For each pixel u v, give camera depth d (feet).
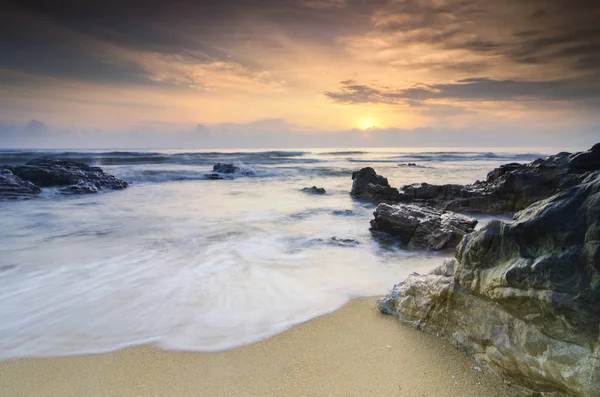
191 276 26.14
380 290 23.86
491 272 13.79
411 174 116.47
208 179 101.76
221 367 15.39
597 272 10.25
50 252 32.07
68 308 20.86
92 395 13.64
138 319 19.60
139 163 148.56
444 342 16.30
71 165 92.94
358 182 68.39
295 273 27.04
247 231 40.75
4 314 20.08
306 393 13.62
